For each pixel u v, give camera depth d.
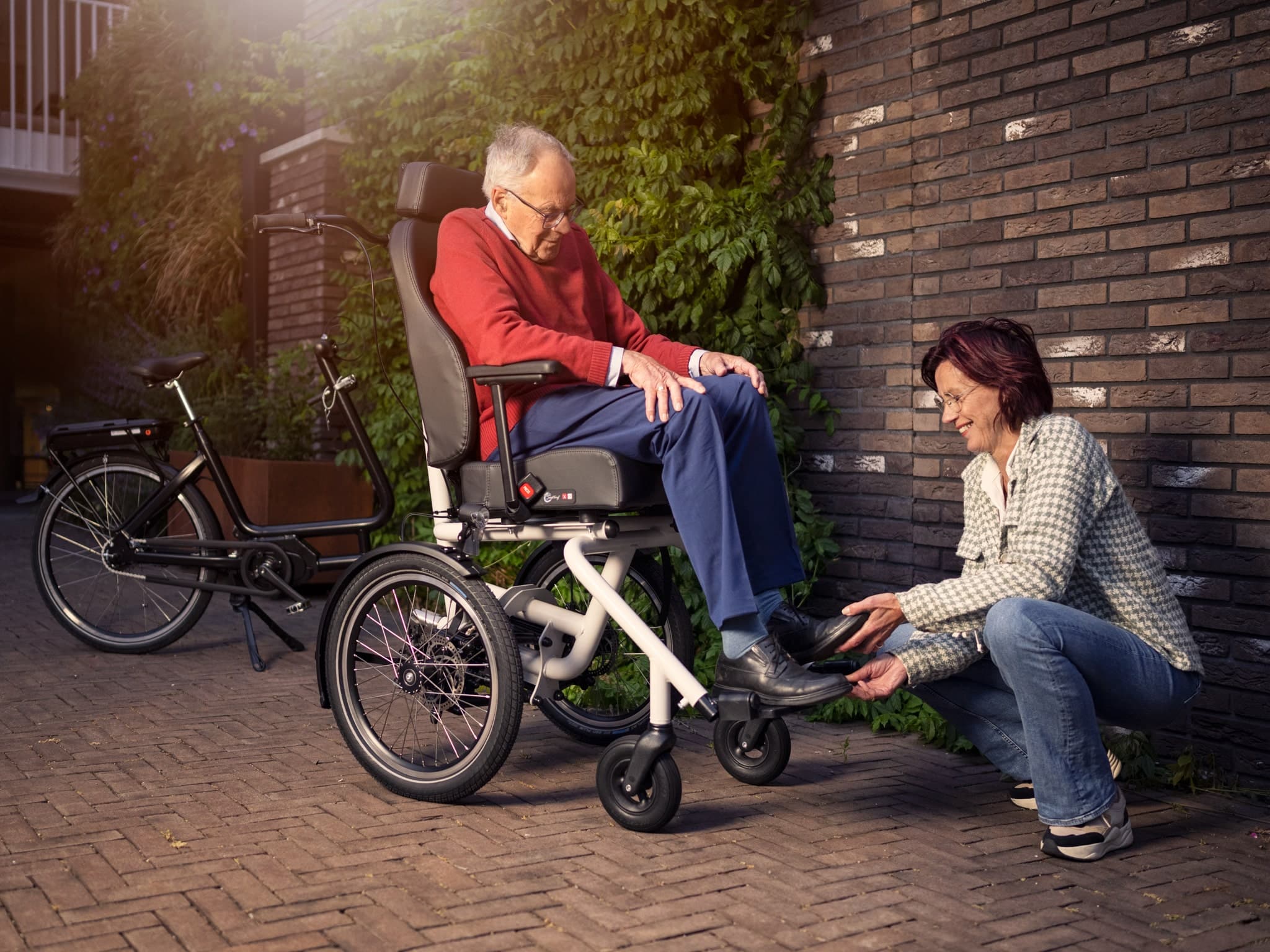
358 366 6.24
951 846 2.56
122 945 1.97
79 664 4.29
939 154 3.97
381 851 2.46
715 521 2.52
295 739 3.35
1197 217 3.24
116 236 10.27
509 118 5.39
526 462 2.75
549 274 2.95
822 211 4.35
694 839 2.58
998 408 2.56
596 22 4.97
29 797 2.78
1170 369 3.30
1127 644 2.48
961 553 2.78
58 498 4.52
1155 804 2.93
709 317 4.58
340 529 4.39
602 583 2.66
